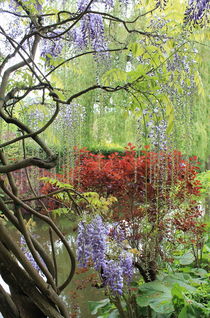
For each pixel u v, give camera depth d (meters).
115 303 2.23
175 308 2.12
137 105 1.39
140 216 2.52
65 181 1.99
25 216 5.29
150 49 1.38
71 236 4.58
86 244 1.85
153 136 1.73
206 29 1.44
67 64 1.67
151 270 2.60
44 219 1.24
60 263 3.88
